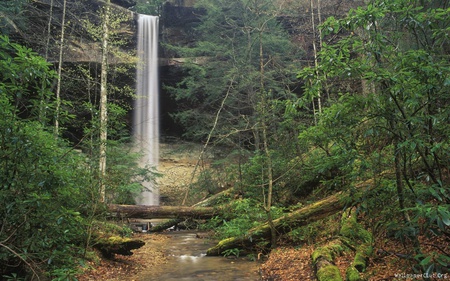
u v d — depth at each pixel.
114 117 6.30
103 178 6.06
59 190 4.22
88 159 5.77
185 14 21.81
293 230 7.34
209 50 17.78
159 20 21.55
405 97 3.03
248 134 14.91
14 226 3.90
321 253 5.24
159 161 21.94
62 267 4.42
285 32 17.55
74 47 16.02
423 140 2.99
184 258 7.53
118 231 8.15
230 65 16.50
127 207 10.10
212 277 5.79
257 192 10.80
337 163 4.40
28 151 3.68
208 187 15.64
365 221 6.28
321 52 3.46
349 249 5.64
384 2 3.22
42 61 3.96
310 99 3.81
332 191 8.54
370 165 3.81
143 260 7.07
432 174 3.16
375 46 3.24
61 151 4.71
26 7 13.32
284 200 10.27
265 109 9.16
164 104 21.86
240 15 16.86
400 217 3.64
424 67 2.80
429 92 2.97
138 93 20.27
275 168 9.98
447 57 3.30
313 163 8.58
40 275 4.44
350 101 3.19
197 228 13.00
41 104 4.19
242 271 6.18
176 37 21.73
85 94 15.15
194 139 20.42
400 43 4.12
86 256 5.88
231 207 10.26
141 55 20.20
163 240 10.23
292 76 14.27
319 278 4.46
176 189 19.95
